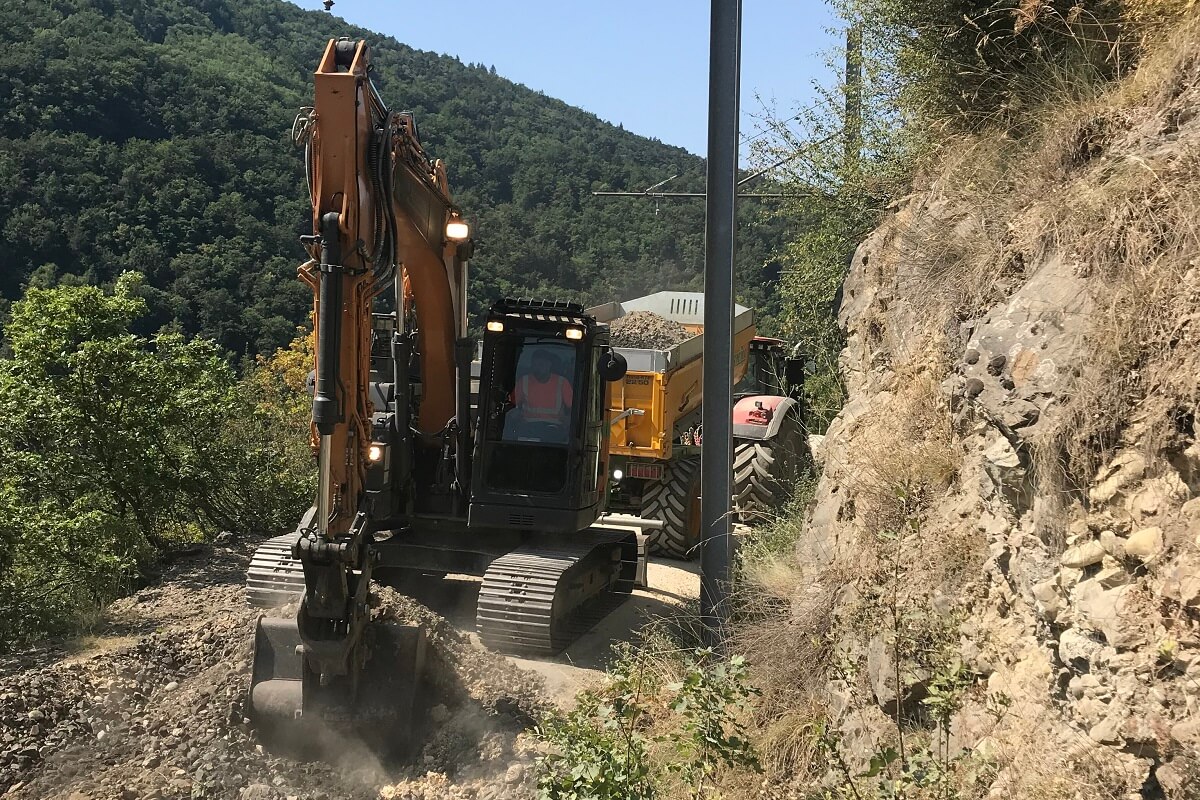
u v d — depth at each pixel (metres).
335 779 5.55
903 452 4.91
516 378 8.90
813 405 13.03
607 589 10.02
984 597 3.85
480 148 74.31
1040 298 3.76
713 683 3.91
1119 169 3.76
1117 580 2.89
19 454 11.27
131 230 45.94
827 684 5.07
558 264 53.28
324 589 5.68
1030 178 4.62
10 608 8.56
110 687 6.32
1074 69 5.23
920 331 5.26
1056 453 3.24
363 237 6.39
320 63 6.36
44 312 11.59
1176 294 3.05
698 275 52.25
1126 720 2.70
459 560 9.05
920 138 6.98
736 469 11.97
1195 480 2.74
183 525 12.91
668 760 4.99
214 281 44.56
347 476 6.14
